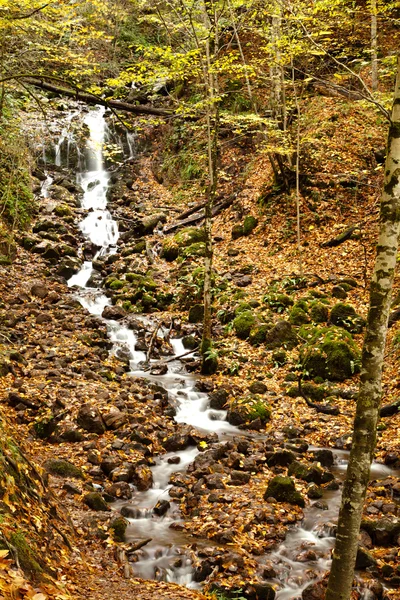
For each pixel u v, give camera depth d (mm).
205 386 11188
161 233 19500
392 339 11781
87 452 8289
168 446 9008
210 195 11672
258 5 15078
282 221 17328
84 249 18172
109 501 7445
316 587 5781
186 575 6062
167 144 24250
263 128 19750
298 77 20938
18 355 10711
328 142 17969
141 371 12062
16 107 17688
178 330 14008
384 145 17516
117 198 22031
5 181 18141
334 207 16734
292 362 12055
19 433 8312
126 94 26188
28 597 3580
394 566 6223
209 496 7520
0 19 9609
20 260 16344
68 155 23516
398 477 8203
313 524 6996
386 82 18531
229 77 21797
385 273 4531
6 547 4172
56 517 5918
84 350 11891
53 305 14062
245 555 6305
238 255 17000
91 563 5734
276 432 9617
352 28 19344
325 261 15328
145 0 14359
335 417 10125
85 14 18438
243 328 13344
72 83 8547
